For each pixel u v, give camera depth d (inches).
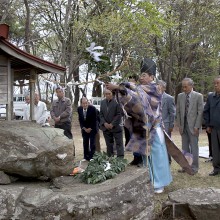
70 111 295.0
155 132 192.5
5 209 133.9
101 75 164.1
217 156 256.2
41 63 162.7
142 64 189.6
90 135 311.0
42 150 150.5
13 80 175.8
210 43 717.3
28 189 142.9
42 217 134.7
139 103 178.2
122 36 467.5
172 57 758.5
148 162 196.2
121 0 449.1
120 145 277.3
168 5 589.0
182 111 257.6
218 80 250.5
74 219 138.6
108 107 276.4
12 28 674.2
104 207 143.5
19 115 528.7
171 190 215.0
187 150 260.7
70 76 453.7
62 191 147.9
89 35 536.1
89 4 519.5
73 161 160.7
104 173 163.5
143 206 156.9
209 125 258.2
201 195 179.6
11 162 146.2
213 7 655.1
